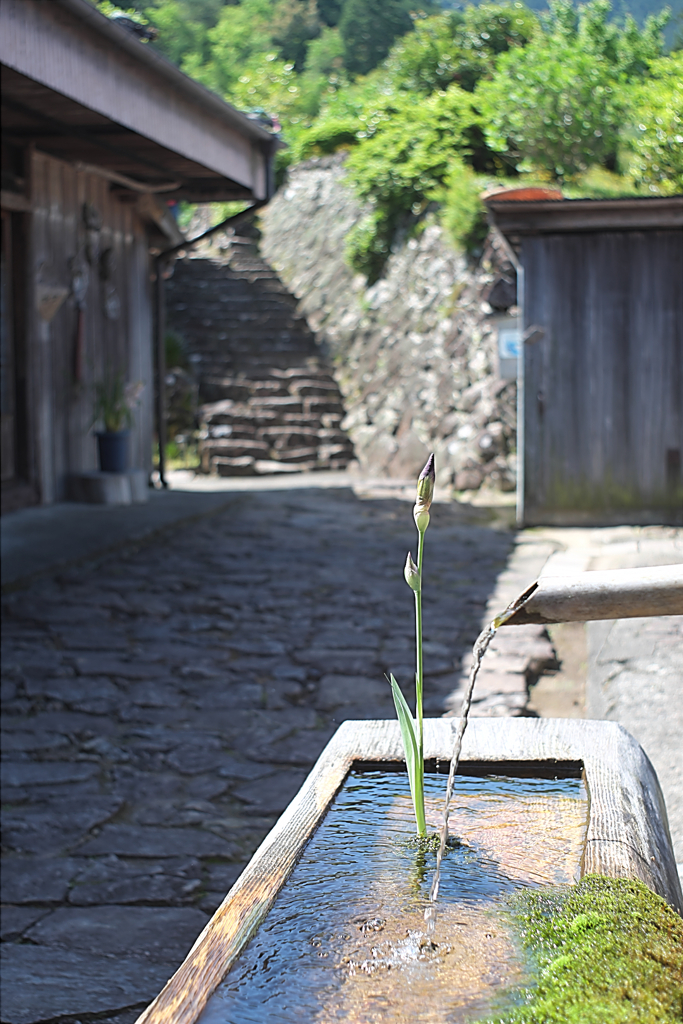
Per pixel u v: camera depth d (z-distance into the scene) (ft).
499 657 16.21
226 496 34.53
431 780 5.84
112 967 7.89
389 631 18.12
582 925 4.00
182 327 53.93
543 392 28.50
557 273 28.07
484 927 4.05
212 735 13.25
